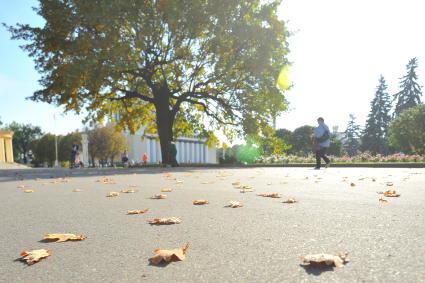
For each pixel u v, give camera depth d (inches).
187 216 147.9
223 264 82.6
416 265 77.3
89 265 85.0
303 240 102.6
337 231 112.9
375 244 96.0
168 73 1052.5
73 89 885.8
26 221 147.3
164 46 1000.9
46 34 911.7
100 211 167.8
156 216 149.9
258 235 110.6
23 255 94.3
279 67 973.8
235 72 971.3
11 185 344.5
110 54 804.0
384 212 147.1
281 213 149.2
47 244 107.1
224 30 927.0
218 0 890.1
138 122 1283.2
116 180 375.6
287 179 350.3
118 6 800.3
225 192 238.2
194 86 1043.3
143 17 860.6
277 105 976.3
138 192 248.2
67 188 295.3
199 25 904.3
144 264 84.4
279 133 3139.8
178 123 1242.0
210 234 113.8
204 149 4131.4
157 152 3769.7
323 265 78.2
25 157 4616.1
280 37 981.2
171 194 230.8
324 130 611.2
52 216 157.6
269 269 77.8
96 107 1066.1
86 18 823.1
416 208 156.9
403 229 114.0
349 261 81.4
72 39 906.1
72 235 114.7
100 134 3014.3
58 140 3604.8
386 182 297.1
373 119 2979.8
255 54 941.2
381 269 75.2
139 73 991.0
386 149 2923.2
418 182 293.9
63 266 84.9
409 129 1775.3
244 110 980.6
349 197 199.3
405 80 2792.8
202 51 981.8
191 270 79.0
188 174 477.1
